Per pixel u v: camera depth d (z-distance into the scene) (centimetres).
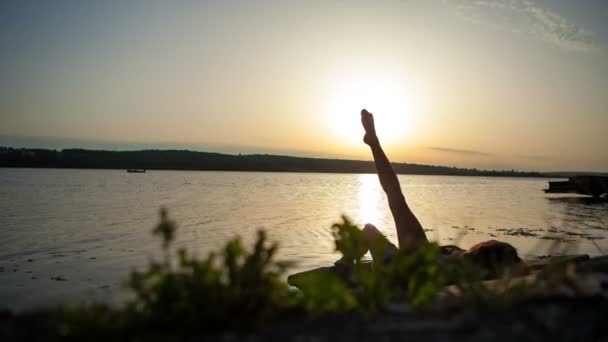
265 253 247
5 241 1153
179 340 205
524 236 1263
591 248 1012
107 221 1625
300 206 2472
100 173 10506
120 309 228
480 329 208
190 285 223
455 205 2716
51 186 4422
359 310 243
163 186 4778
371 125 514
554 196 4069
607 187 3272
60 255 953
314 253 983
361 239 304
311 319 233
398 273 260
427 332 207
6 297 556
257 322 225
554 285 258
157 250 1015
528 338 196
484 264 356
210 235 1280
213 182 6328
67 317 205
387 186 480
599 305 225
